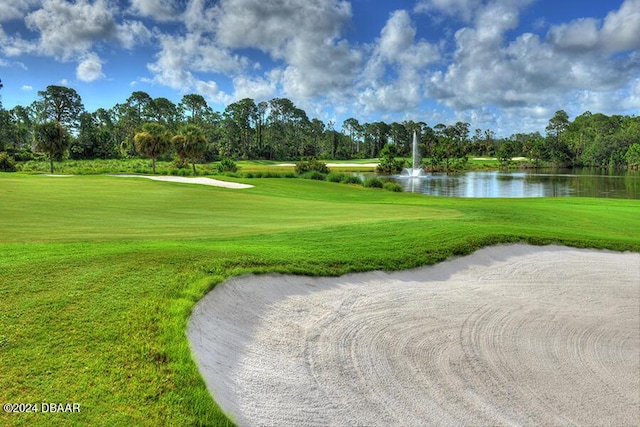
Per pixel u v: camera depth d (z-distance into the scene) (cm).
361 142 18112
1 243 963
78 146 9581
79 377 480
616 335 866
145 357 525
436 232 1287
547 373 718
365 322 781
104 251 870
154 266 791
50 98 11438
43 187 2681
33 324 566
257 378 579
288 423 511
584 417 627
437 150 10650
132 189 2761
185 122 13550
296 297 827
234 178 4319
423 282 991
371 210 2041
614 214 2178
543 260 1198
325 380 606
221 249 953
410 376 650
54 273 731
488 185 6369
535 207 2375
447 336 777
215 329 652
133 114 12950
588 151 12188
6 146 8719
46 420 417
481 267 1112
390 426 539
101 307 624
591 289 1055
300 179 4519
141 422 431
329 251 1050
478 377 677
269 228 1372
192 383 496
